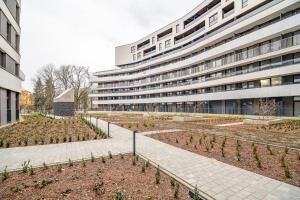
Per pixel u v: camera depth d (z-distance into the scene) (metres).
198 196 3.76
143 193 4.18
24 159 6.95
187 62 43.19
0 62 18.86
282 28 23.27
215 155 7.57
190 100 42.34
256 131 14.74
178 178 5.16
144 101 60.50
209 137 11.85
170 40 51.72
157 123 21.69
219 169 5.90
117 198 3.75
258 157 6.67
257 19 26.84
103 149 8.62
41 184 4.51
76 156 7.38
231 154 7.68
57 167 5.96
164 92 54.66
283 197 4.14
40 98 60.41
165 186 4.60
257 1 27.44
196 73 41.28
